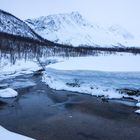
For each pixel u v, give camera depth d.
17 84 32.91
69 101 22.19
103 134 13.60
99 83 27.94
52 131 13.97
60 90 28.03
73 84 29.09
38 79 38.50
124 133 13.79
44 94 25.61
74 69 36.09
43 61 76.88
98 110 18.89
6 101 22.16
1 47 71.81
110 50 135.62
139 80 27.70
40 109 19.19
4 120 16.14
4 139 11.30
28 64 64.19
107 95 24.17
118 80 28.19
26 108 19.52
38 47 93.81
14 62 61.19
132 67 37.62
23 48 81.94
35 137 13.00
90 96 24.48
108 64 44.03
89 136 13.27
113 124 15.38
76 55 95.06
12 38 92.81
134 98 22.89
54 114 17.70
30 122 15.71
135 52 126.00
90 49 124.19
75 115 17.44
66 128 14.55
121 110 18.88
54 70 38.38
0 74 45.91
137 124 15.42
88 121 15.95
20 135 12.18
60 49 105.69
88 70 33.91
